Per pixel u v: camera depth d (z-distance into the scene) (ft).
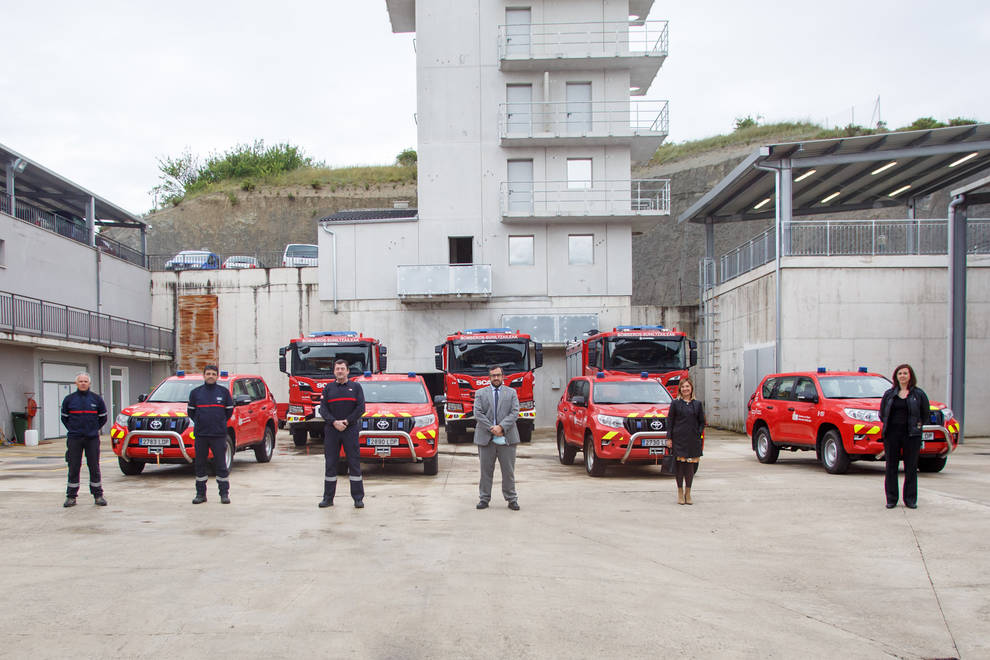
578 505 34.94
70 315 90.94
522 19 105.91
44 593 19.85
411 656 15.47
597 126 104.27
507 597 19.63
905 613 18.74
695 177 175.52
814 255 74.74
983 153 79.97
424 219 103.81
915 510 32.35
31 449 72.95
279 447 69.67
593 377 50.52
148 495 37.88
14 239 82.23
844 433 44.04
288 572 22.09
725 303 94.38
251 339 112.06
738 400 88.74
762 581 21.62
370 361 68.85
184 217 188.34
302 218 187.21
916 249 75.87
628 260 103.55
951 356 66.18
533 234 103.60
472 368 68.28
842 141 73.97
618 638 16.63
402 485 42.04
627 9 104.94
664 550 25.55
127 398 105.40
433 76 104.99
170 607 18.66
